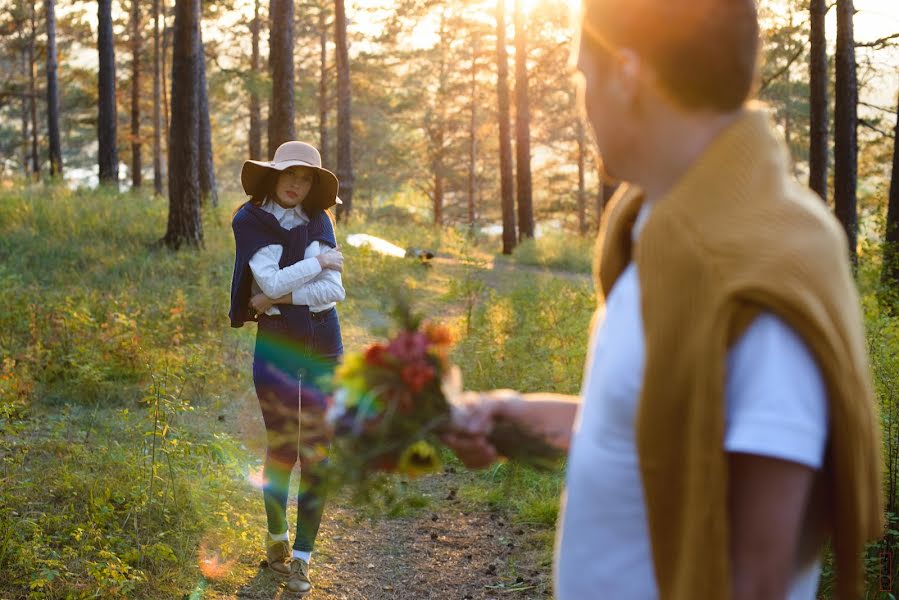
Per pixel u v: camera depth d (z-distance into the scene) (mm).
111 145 21094
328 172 4191
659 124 1194
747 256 1063
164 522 4406
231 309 4215
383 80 45312
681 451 1109
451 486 5773
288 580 4188
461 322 9688
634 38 1177
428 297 12281
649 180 1242
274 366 4125
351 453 1457
